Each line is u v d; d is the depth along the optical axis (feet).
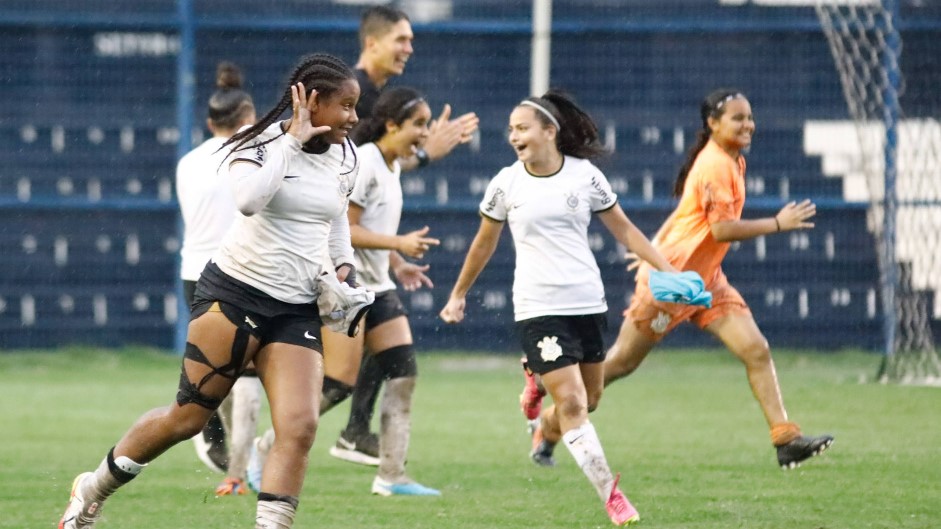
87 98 185.57
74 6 182.91
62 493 81.25
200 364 57.06
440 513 73.92
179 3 182.09
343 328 58.34
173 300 184.55
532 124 73.00
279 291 57.00
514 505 76.74
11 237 181.68
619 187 187.21
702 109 92.07
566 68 187.11
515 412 127.13
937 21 177.78
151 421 58.65
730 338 88.89
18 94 184.24
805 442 86.12
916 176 173.99
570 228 73.41
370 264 82.12
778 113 186.39
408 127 82.02
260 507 55.62
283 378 56.70
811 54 185.57
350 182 58.44
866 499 76.95
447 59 186.09
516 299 73.82
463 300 79.46
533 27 185.16
